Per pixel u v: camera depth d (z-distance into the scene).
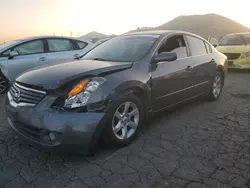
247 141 3.16
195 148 2.97
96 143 2.60
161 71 3.43
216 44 10.55
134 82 2.96
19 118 2.60
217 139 3.23
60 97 2.46
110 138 2.80
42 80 2.61
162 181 2.29
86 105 2.49
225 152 2.86
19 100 2.70
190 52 4.20
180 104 4.05
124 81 2.85
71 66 3.04
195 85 4.28
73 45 6.93
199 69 4.30
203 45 4.71
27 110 2.55
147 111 3.31
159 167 2.54
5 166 2.57
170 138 3.26
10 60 5.66
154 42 3.62
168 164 2.60
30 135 2.62
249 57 8.87
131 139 3.09
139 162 2.64
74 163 2.64
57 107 2.44
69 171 2.48
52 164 2.62
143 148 2.97
